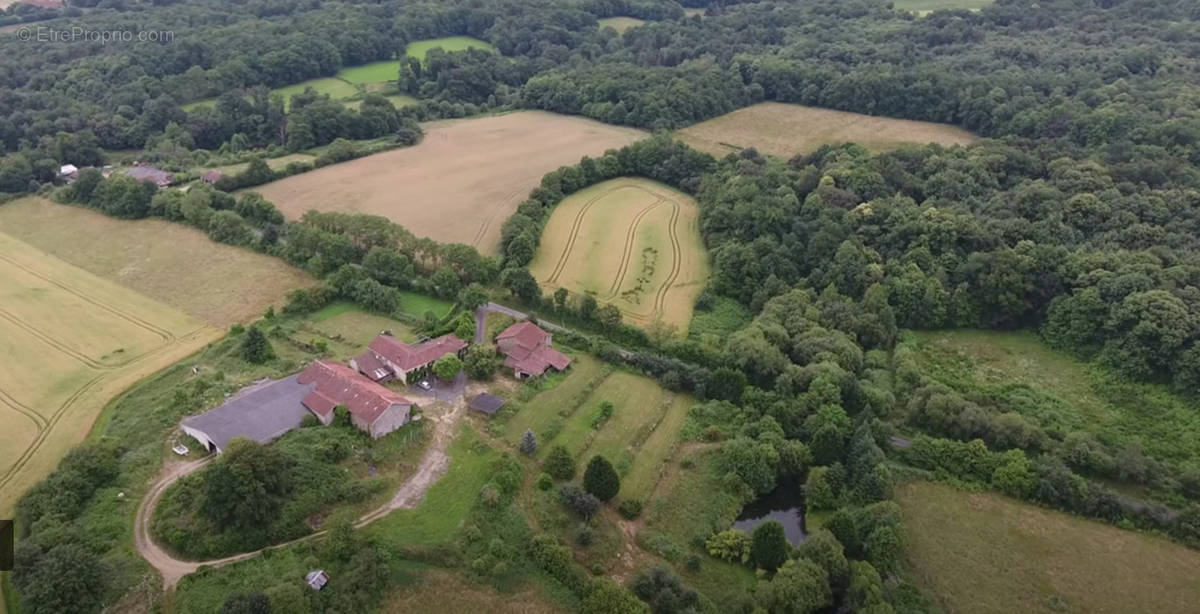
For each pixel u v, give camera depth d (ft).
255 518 229.25
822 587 224.12
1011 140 508.94
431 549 231.71
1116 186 433.48
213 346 339.36
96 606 206.49
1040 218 419.33
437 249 408.05
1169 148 466.70
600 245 453.17
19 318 363.76
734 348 332.60
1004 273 377.50
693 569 239.50
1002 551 253.03
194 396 298.15
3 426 288.51
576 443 290.97
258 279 403.75
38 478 262.06
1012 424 294.25
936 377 342.44
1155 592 239.09
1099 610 233.35
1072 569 246.68
